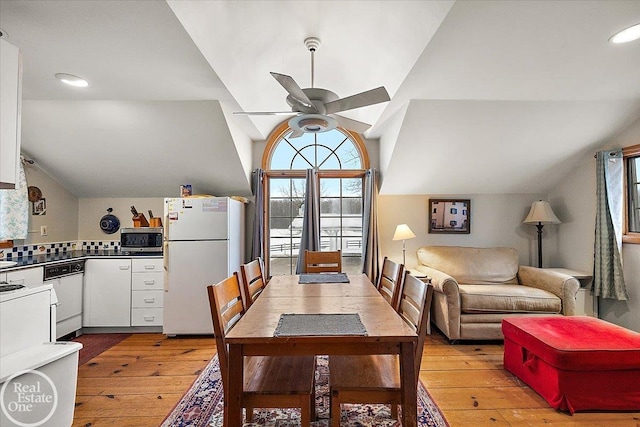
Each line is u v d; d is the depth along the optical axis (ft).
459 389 7.76
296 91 6.56
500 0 5.37
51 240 12.69
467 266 12.76
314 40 7.24
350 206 14.51
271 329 4.87
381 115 10.90
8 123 5.42
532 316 9.97
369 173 13.74
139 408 7.01
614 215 10.89
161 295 11.83
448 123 10.84
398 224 14.26
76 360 6.19
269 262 14.33
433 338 11.19
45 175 12.51
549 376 7.16
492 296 10.52
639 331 10.44
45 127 10.87
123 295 11.79
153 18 5.58
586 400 6.81
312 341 4.58
